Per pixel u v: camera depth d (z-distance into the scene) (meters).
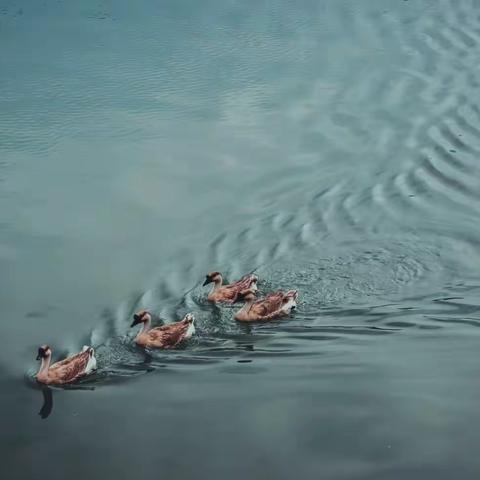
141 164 43.44
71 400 26.75
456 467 23.20
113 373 28.14
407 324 30.17
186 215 38.53
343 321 30.53
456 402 25.89
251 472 23.31
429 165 42.53
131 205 39.53
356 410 25.70
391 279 33.12
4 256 35.53
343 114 48.28
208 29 61.25
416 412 25.50
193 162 43.47
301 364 28.16
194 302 32.00
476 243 35.44
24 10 66.00
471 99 49.66
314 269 33.88
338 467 23.34
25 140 46.34
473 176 41.34
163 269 34.31
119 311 31.64
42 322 31.06
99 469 23.73
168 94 51.34
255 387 27.03
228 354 28.89
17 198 40.41
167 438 24.84
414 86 51.53
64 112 49.41
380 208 38.53
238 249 35.62
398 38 58.97
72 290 33.00
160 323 30.81
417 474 22.98
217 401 26.39
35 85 52.91
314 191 40.31
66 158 44.31
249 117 48.19
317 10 65.06
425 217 37.62
